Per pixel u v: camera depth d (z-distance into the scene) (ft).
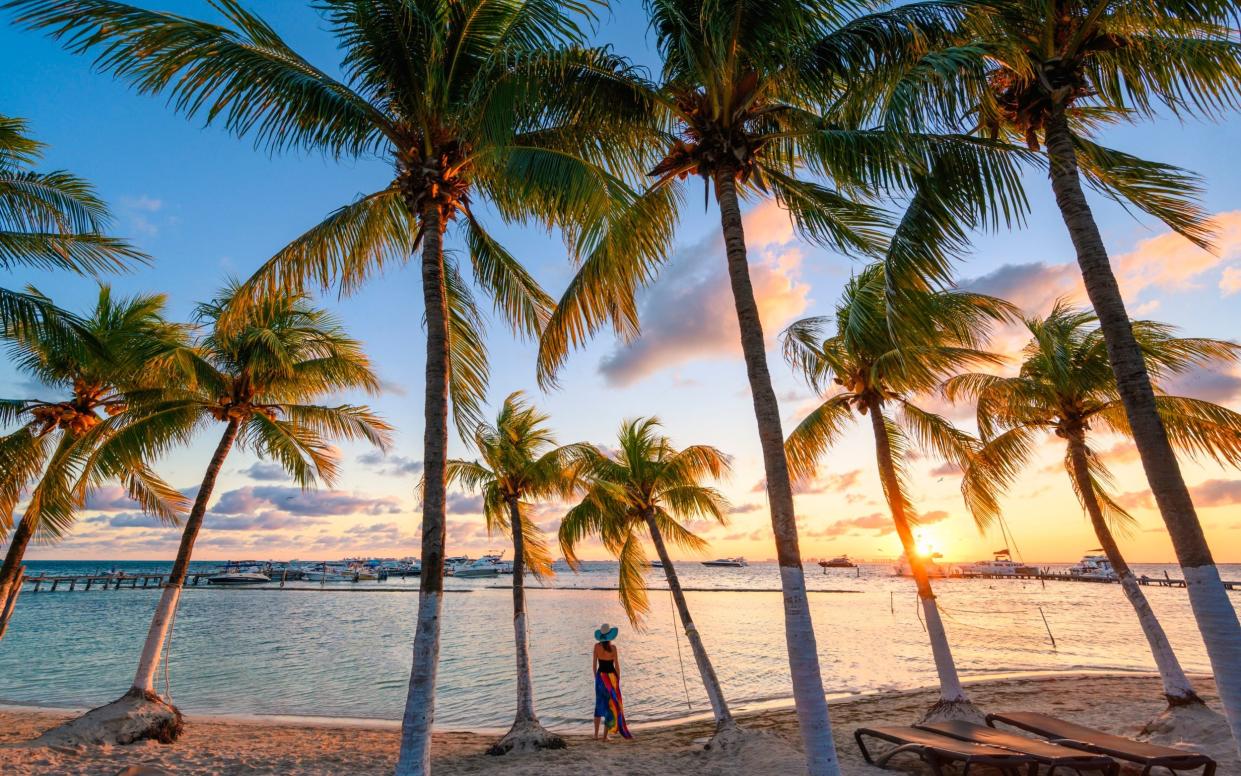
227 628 126.11
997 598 205.98
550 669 77.10
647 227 22.66
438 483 22.38
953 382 42.75
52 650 93.76
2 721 45.88
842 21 21.31
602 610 168.04
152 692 36.24
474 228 30.01
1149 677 55.26
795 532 18.66
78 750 30.76
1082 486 39.83
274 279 27.45
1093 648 88.22
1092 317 40.42
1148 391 18.22
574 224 23.18
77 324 30.89
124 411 39.27
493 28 25.55
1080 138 23.11
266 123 23.54
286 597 224.74
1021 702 43.68
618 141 26.43
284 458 46.50
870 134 19.31
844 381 40.96
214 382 40.29
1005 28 21.02
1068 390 40.22
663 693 61.98
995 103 21.81
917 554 36.76
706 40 21.27
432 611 20.98
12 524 39.01
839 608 170.81
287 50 23.66
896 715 41.81
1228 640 15.99
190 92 22.12
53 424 39.81
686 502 46.14
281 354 38.47
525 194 22.12
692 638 38.40
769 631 118.11
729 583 338.13
